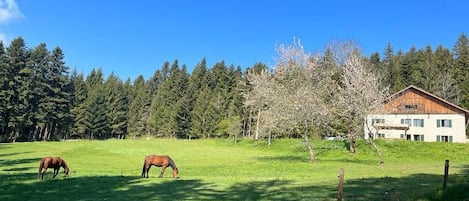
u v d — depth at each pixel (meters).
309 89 47.03
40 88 87.19
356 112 47.50
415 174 28.72
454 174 28.17
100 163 42.53
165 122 120.06
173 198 18.53
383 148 56.88
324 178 26.25
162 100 131.62
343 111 49.81
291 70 51.19
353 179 24.91
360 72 49.78
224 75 130.25
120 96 126.00
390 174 29.25
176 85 132.25
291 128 44.56
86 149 60.06
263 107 54.38
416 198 16.08
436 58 120.44
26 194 19.70
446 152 53.72
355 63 52.38
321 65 56.56
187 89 127.25
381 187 20.45
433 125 77.38
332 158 51.88
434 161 47.38
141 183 24.14
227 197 18.61
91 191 20.91
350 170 33.59
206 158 51.47
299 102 44.12
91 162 43.22
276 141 72.62
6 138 83.38
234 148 72.38
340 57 63.69
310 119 44.38
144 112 133.00
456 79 108.69
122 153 57.41
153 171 33.97
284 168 35.69
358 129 51.53
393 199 16.33
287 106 44.59
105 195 19.59
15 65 82.44
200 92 123.50
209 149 68.88
